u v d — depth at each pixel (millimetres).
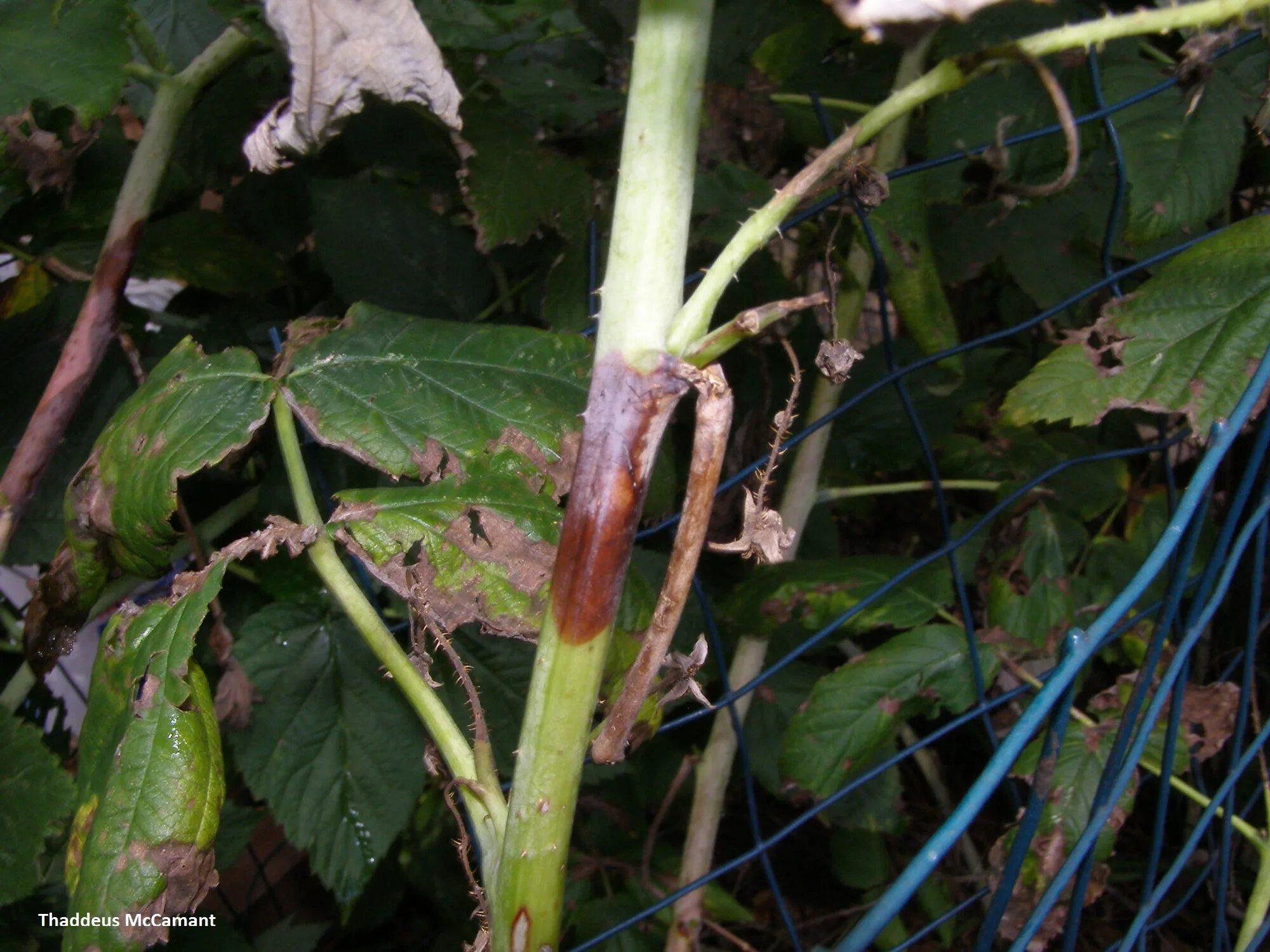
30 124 223
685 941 336
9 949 254
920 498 543
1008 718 353
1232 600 405
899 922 412
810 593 318
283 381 205
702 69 154
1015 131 286
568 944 370
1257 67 295
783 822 470
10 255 355
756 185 294
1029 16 289
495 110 303
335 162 374
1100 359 243
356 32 157
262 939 371
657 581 326
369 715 278
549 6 287
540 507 196
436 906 393
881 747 308
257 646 275
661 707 204
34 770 210
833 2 128
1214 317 235
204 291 383
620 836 394
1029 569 313
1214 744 267
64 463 282
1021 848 206
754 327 150
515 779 163
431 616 187
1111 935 430
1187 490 200
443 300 333
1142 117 268
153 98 299
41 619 217
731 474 372
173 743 167
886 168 293
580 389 211
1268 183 381
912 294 289
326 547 190
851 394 438
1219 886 269
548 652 159
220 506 326
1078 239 390
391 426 200
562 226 282
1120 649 354
